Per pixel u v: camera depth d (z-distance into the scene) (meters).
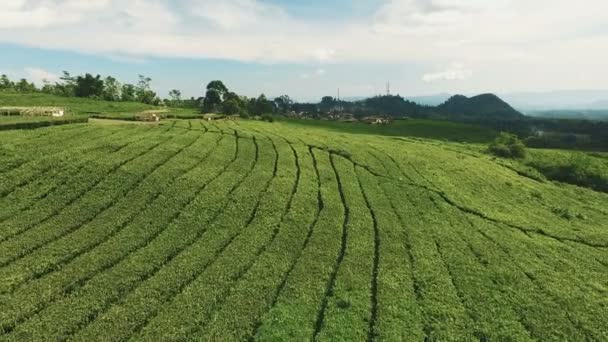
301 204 42.09
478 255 36.03
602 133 169.25
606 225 50.97
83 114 86.06
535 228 45.22
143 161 46.75
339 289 28.42
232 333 23.34
